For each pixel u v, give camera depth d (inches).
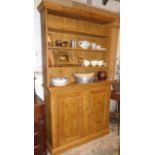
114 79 126.0
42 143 73.0
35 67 88.3
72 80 100.3
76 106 87.0
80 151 85.1
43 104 71.1
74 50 98.6
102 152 84.0
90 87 91.3
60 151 83.4
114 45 122.3
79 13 84.0
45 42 78.3
